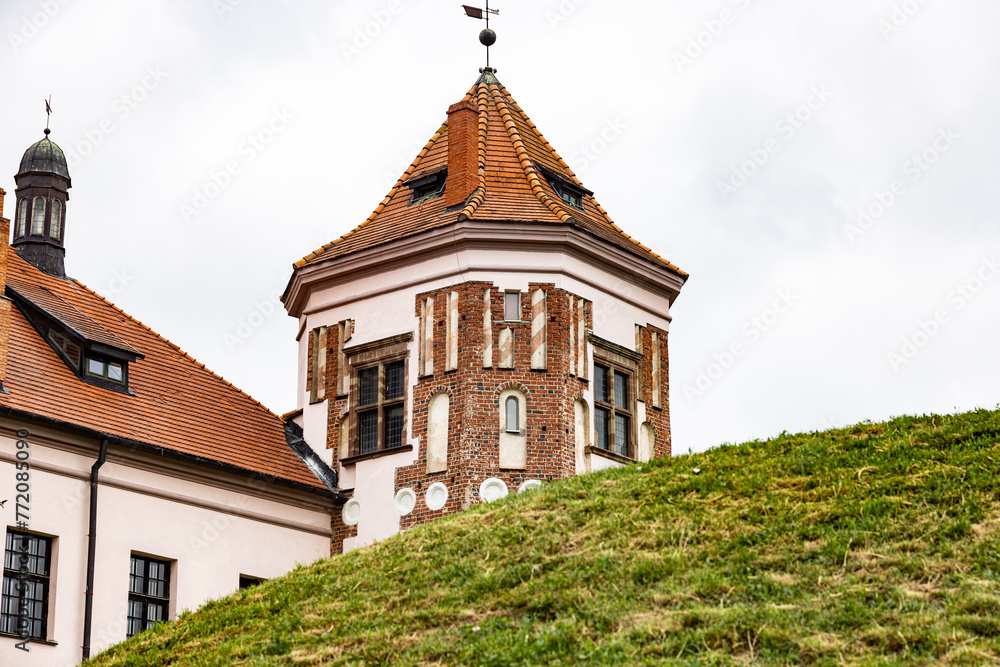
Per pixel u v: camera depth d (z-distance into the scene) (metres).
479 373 29.23
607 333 30.97
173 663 20.41
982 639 15.64
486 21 35.69
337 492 30.00
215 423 29.55
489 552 20.95
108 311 30.64
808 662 15.79
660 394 31.86
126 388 28.31
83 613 24.81
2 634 23.48
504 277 29.92
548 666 16.70
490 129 33.38
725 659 15.99
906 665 15.28
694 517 20.34
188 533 27.14
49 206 31.20
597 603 18.20
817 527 19.11
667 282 32.44
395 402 30.09
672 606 17.70
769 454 22.72
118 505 26.03
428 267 30.38
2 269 27.23
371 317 30.95
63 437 25.41
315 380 31.44
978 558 17.45
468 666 17.33
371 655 18.31
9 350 26.45
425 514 28.73
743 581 18.06
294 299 32.59
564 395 29.41
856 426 23.25
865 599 17.00
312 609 20.77
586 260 30.73
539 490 23.95
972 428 21.45
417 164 34.00
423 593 20.11
